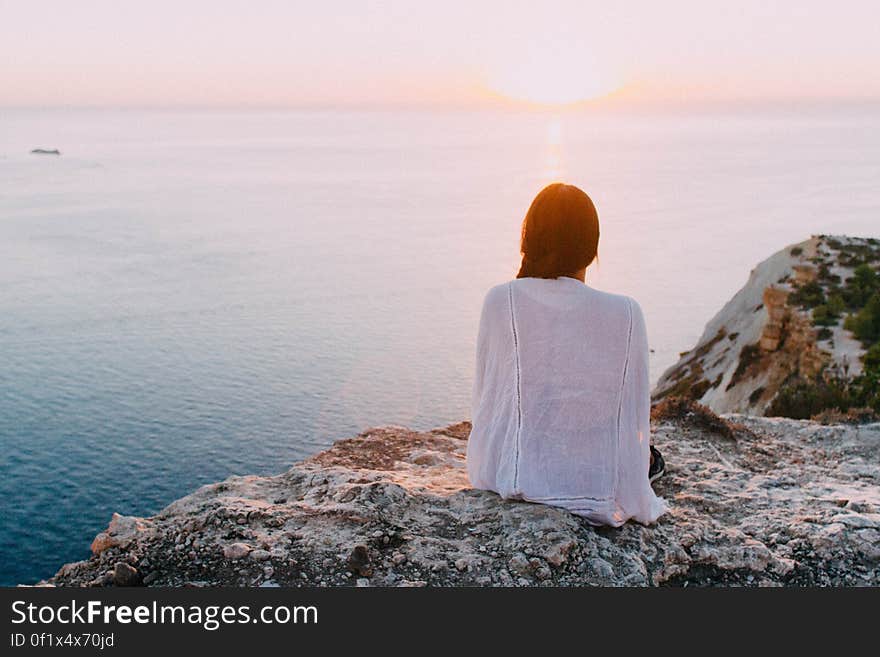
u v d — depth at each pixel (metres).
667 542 3.82
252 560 3.46
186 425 105.19
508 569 3.44
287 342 147.50
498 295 3.79
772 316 37.53
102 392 118.81
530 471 3.79
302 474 4.70
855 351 31.42
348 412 109.94
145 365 132.38
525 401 3.78
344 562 3.46
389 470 5.42
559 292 3.71
